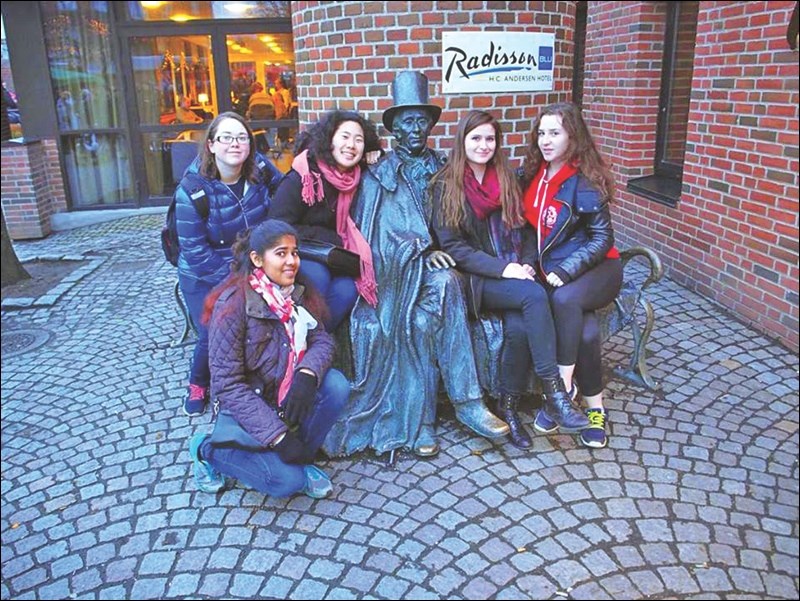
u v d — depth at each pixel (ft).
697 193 17.24
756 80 14.70
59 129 27.27
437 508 9.36
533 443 10.85
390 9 13.70
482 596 7.77
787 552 8.39
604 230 10.86
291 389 8.93
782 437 10.94
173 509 9.55
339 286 10.61
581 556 8.36
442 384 12.04
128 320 17.17
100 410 12.57
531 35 14.24
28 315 17.70
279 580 8.11
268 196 12.37
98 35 26.68
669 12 20.07
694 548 8.46
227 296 8.96
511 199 10.94
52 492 10.09
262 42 26.30
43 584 8.21
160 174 28.19
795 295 13.92
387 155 11.64
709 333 14.97
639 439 10.94
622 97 21.30
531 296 10.25
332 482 10.01
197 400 12.34
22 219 25.70
